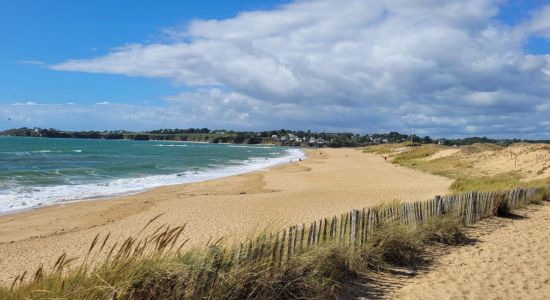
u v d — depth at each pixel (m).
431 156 65.94
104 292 4.81
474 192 13.44
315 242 7.09
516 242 10.09
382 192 25.62
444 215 10.76
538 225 12.41
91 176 37.28
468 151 57.88
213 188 29.78
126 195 25.94
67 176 36.53
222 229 14.95
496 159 44.06
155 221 17.08
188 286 5.30
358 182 34.19
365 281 7.20
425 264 8.28
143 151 97.38
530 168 35.03
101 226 16.58
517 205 15.43
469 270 7.89
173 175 40.38
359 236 7.89
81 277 4.93
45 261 11.52
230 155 91.00
